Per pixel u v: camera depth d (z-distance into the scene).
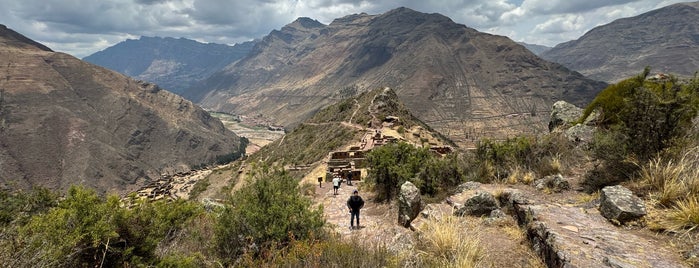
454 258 5.06
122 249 5.00
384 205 14.30
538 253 5.34
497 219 7.20
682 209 5.09
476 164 12.43
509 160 11.73
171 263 5.26
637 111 7.03
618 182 7.10
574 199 7.26
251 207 7.11
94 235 4.40
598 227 5.49
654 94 6.96
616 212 5.66
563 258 4.45
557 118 18.44
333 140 72.12
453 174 12.55
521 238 6.07
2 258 3.90
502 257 5.42
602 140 7.84
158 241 5.46
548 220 5.82
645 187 6.34
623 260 4.30
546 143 11.38
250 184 7.82
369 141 56.97
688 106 6.46
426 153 15.99
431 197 11.92
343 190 22.77
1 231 4.27
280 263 5.60
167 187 115.88
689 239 4.67
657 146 6.75
